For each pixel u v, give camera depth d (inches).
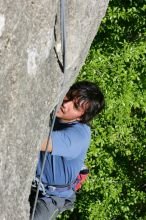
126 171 365.4
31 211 155.6
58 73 139.1
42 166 143.9
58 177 156.7
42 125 138.1
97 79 322.0
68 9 138.9
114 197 348.8
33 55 124.6
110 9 330.6
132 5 337.4
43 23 123.3
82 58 159.9
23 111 126.1
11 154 125.1
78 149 152.1
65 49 135.8
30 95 128.1
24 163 133.3
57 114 161.5
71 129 153.9
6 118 119.6
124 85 326.0
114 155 350.3
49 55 133.3
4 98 117.7
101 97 163.2
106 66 325.1
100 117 329.7
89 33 157.4
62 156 152.6
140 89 339.0
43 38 125.6
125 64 336.2
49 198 159.6
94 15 154.8
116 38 338.0
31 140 133.7
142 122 353.1
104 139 331.9
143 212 387.2
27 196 143.4
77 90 160.6
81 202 351.9
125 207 362.9
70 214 371.9
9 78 118.3
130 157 366.3
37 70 128.2
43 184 158.2
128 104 328.2
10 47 115.7
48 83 135.3
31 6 119.2
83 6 143.3
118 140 348.2
